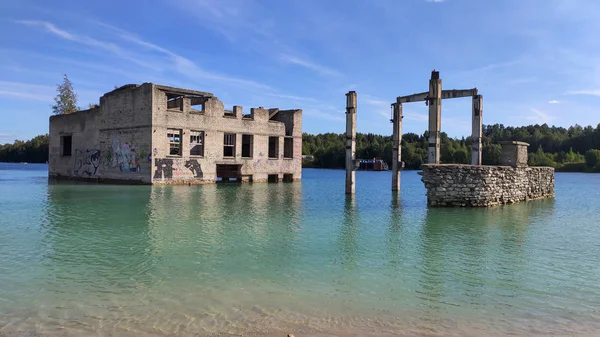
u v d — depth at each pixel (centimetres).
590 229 1480
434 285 834
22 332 596
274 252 1073
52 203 2047
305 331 616
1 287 781
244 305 710
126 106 3381
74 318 646
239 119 3806
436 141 2139
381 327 637
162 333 598
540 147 10550
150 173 3177
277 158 4169
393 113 2928
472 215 1778
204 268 919
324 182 4300
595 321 673
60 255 1014
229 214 1731
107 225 1430
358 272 911
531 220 1673
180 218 1605
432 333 620
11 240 1177
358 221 1589
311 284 826
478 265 984
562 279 884
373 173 7988
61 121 4219
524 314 697
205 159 3528
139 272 884
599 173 8856
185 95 3491
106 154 3597
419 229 1432
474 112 2356
